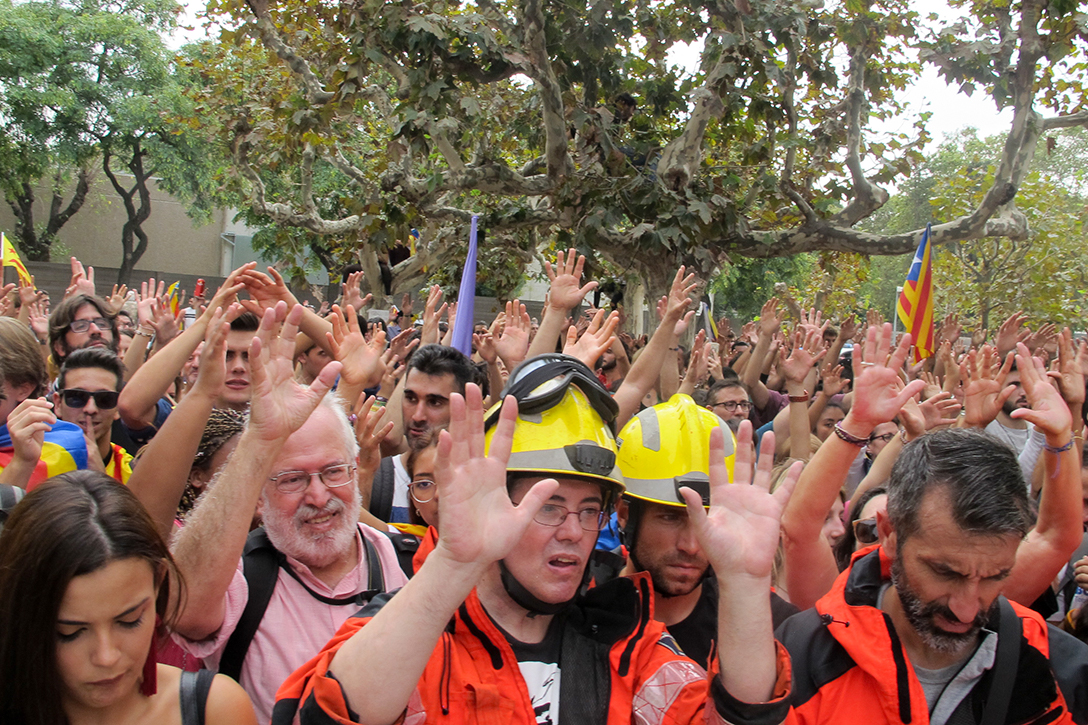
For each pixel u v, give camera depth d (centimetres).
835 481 260
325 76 1127
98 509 186
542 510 196
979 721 217
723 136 1088
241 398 429
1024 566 273
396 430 460
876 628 216
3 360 337
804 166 1155
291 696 184
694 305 899
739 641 182
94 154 2506
